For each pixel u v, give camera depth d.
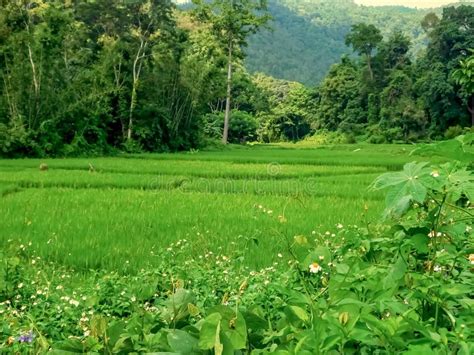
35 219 12.73
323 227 11.45
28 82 38.59
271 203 15.23
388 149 54.56
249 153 47.12
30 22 40.97
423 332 2.30
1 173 23.78
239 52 62.09
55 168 28.41
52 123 38.94
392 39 89.88
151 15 49.78
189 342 2.38
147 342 2.58
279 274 6.55
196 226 11.56
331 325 2.39
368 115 87.62
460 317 2.63
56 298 6.18
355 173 27.80
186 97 51.09
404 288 3.04
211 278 6.57
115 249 9.91
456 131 63.72
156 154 43.44
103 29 54.56
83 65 47.19
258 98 102.38
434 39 79.25
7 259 7.10
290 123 100.56
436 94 72.94
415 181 2.64
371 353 2.41
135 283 6.49
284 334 2.57
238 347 2.32
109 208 14.59
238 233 11.02
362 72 89.75
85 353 2.66
